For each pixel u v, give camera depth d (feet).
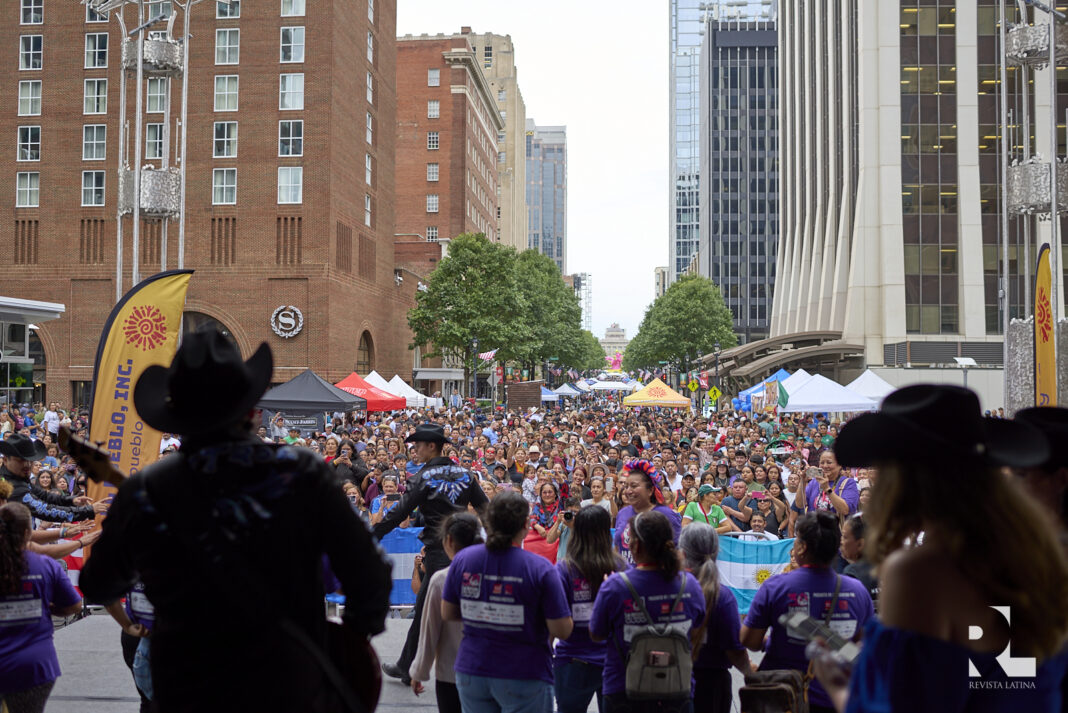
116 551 8.52
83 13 167.43
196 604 7.91
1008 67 183.52
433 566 23.39
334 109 164.66
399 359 218.59
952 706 6.29
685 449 65.77
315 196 162.30
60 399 164.96
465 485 23.35
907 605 6.47
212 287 163.02
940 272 184.96
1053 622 6.30
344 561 8.45
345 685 8.43
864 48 189.06
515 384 188.34
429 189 320.50
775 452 61.98
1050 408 8.72
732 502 41.96
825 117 242.17
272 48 163.94
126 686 23.94
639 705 15.30
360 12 180.65
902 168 186.60
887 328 184.65
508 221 537.65
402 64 323.78
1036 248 178.81
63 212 166.81
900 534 6.77
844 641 8.44
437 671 18.76
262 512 8.05
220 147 164.25
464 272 204.33
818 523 15.88
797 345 213.46
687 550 17.69
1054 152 71.97
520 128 599.57
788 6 300.40
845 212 209.56
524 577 15.88
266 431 79.10
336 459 53.93
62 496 29.19
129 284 164.35
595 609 15.98
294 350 161.58
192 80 165.17
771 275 494.18
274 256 162.40
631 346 495.41
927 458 6.59
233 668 7.88
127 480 8.39
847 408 78.13
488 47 546.67
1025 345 62.23
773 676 15.16
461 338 198.90
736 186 499.10
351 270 175.73
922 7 186.80
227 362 8.21
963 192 183.01
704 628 16.44
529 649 15.97
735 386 238.89
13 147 168.45
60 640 28.53
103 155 166.61
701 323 287.48
